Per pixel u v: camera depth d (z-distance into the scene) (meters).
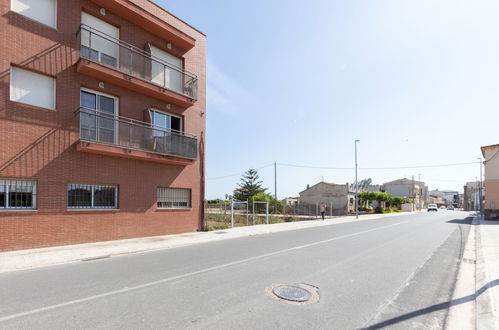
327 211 42.84
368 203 51.97
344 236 13.59
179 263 7.57
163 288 5.46
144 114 12.87
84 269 6.93
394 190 71.38
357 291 5.38
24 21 9.55
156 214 13.03
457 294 5.32
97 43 11.64
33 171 9.44
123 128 11.67
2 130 8.86
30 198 9.46
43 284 5.71
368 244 11.02
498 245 10.57
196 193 15.00
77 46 10.84
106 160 11.37
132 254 8.88
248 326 3.86
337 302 4.80
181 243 10.77
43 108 9.80
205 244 10.98
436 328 3.90
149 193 12.81
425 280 6.20
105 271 6.73
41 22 10.04
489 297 4.86
